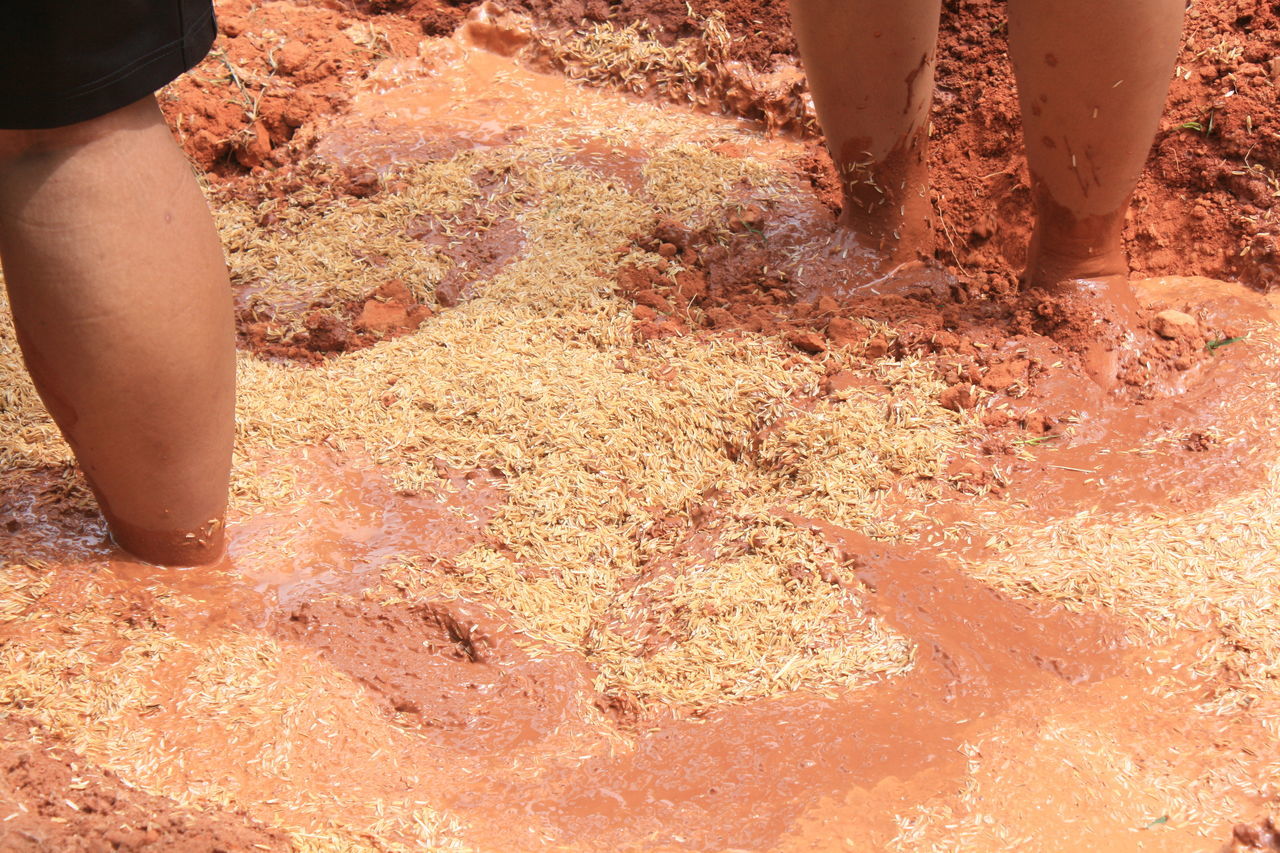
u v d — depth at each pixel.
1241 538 1.78
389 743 1.69
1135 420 1.90
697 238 2.12
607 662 1.75
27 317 1.67
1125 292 1.97
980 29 2.23
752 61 2.34
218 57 2.38
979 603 1.75
